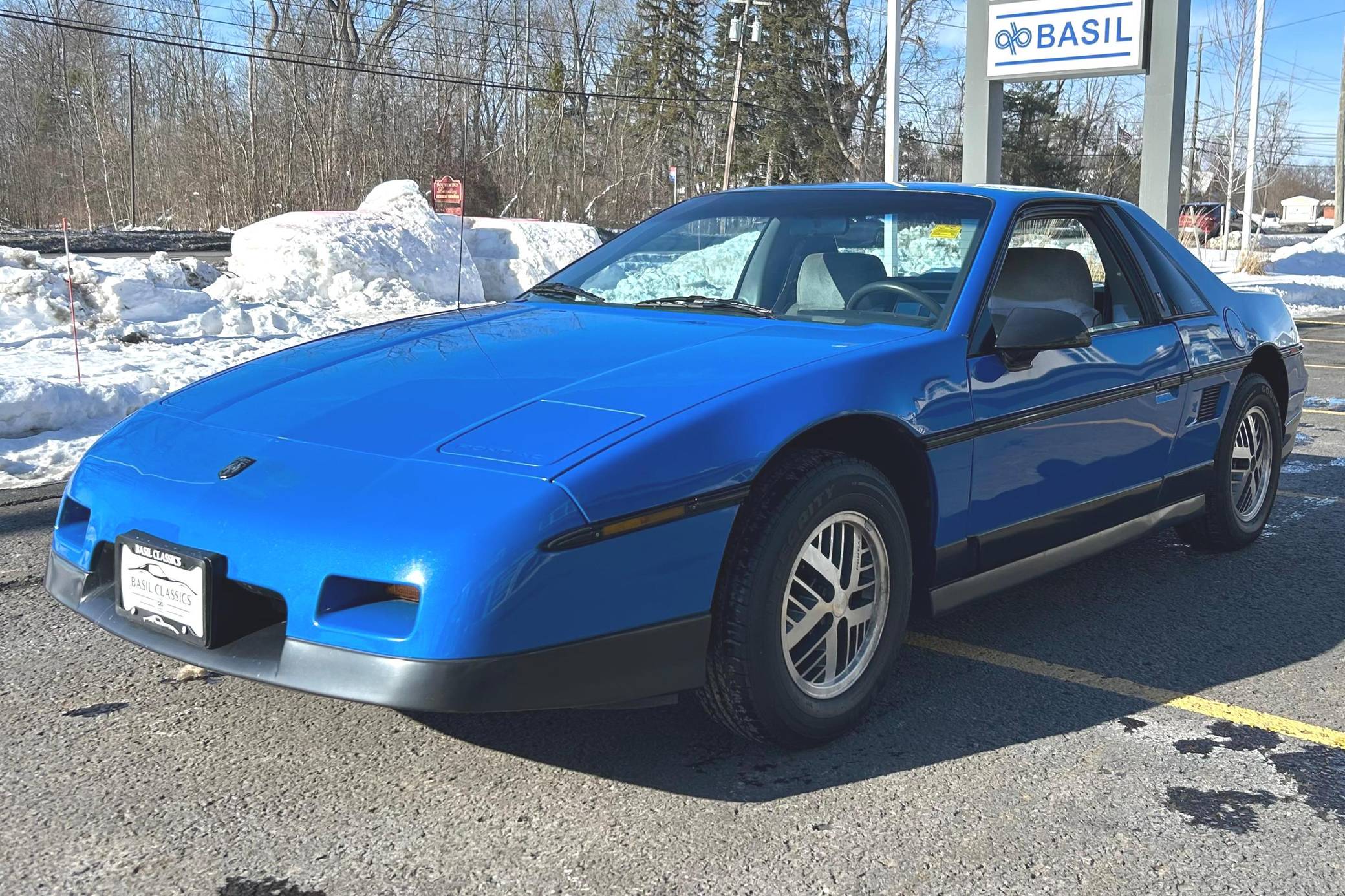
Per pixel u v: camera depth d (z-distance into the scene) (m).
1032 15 16.38
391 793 2.51
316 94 36.22
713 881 2.18
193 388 3.06
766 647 2.53
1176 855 2.32
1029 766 2.71
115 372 8.00
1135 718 3.01
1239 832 2.42
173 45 34.06
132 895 2.10
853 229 3.54
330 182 35.94
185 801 2.46
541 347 2.98
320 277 13.94
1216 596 4.06
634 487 2.32
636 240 4.01
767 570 2.51
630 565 2.32
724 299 3.55
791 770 2.65
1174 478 3.98
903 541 2.87
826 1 46.59
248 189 35.34
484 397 2.63
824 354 2.82
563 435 2.41
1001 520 3.19
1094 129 48.28
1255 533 4.60
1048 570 3.41
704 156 55.91
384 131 37.38
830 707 2.74
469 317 3.48
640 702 2.39
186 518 2.40
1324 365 11.21
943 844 2.34
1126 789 2.61
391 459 2.39
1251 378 4.41
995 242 3.35
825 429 2.76
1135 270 3.94
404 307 13.76
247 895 2.11
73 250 25.78
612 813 2.44
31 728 2.80
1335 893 2.19
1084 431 3.43
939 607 3.05
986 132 17.22
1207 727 2.96
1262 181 47.56
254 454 2.51
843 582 2.76
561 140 42.25
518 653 2.19
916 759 2.73
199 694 3.03
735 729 2.64
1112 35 15.67
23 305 10.03
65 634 3.47
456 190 16.52
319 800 2.47
